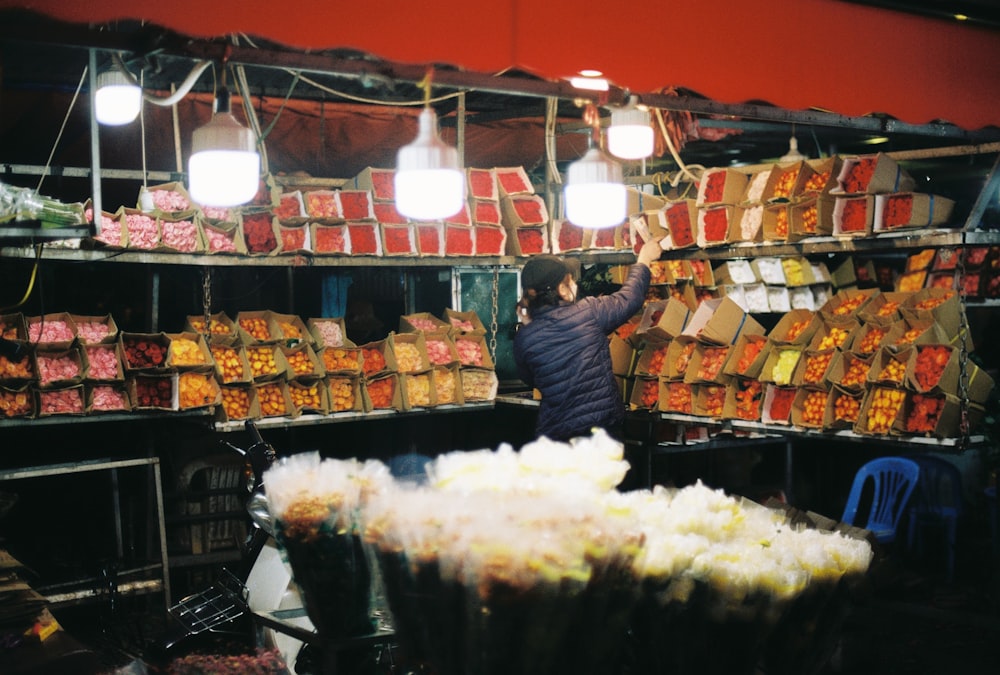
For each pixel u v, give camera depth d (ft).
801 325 16.99
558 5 8.42
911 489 20.44
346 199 18.65
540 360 16.19
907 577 19.79
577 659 6.69
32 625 11.31
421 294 22.58
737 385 17.35
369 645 8.07
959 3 10.91
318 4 7.64
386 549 6.88
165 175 17.85
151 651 11.64
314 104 23.27
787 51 9.63
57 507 19.47
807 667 7.70
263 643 11.63
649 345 18.74
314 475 7.90
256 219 17.74
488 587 6.18
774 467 24.29
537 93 10.88
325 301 22.33
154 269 18.93
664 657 7.14
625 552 6.53
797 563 7.19
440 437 21.99
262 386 18.16
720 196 18.04
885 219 15.81
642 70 8.82
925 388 14.53
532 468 7.95
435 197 9.18
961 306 14.76
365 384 18.94
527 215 20.15
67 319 16.71
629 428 19.42
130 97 12.26
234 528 19.44
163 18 7.20
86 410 16.26
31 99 19.98
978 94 11.09
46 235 10.53
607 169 11.29
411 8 7.93
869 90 10.21
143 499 19.22
